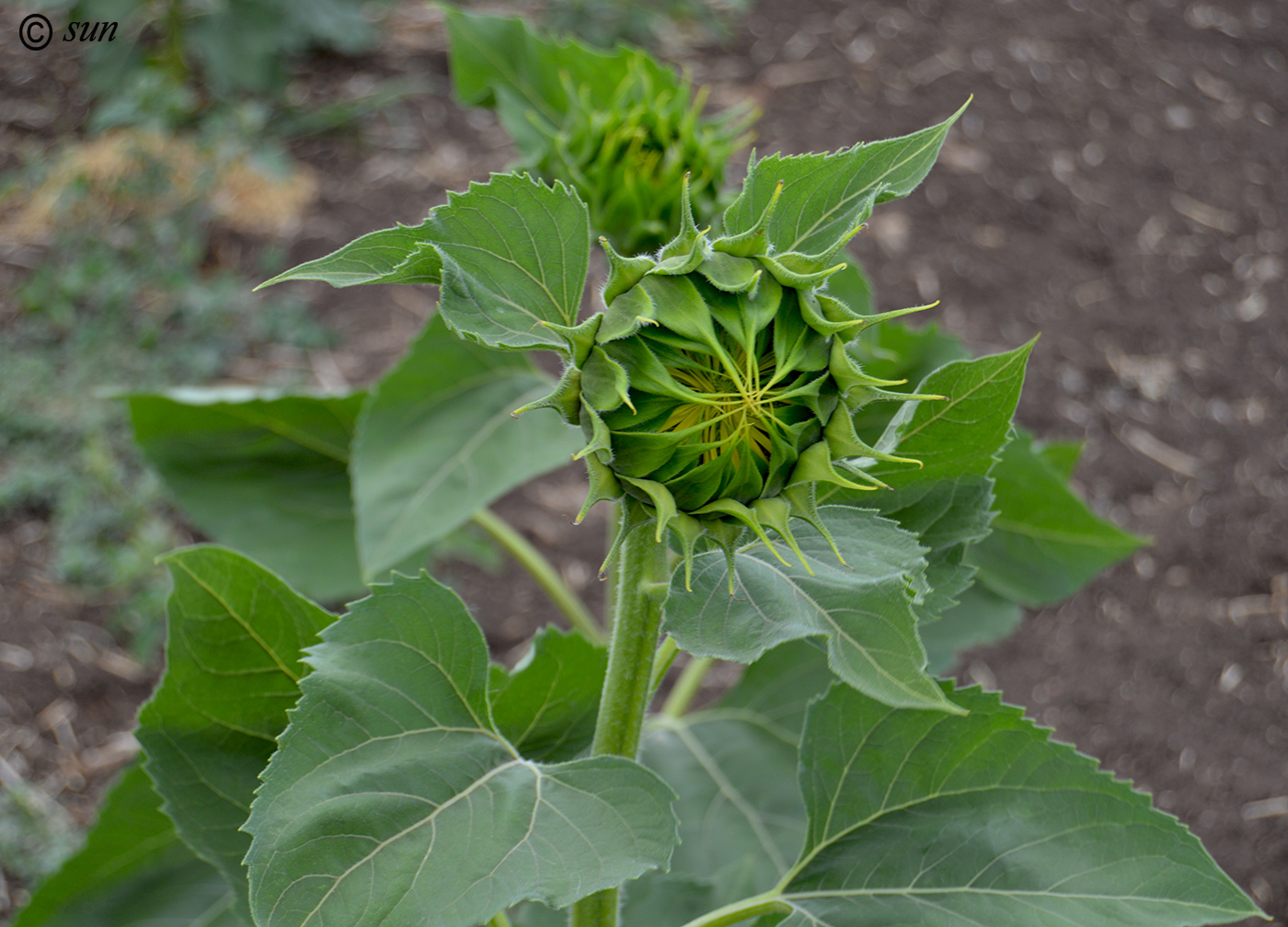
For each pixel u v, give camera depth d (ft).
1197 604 8.71
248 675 3.54
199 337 9.96
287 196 11.18
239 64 11.99
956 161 12.21
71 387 9.38
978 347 10.25
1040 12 14.84
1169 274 11.19
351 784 3.16
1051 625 8.64
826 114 12.53
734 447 3.03
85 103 12.28
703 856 4.57
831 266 3.18
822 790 3.45
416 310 10.50
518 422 4.58
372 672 3.23
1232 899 3.27
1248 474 9.55
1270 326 10.78
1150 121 13.10
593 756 3.21
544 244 3.13
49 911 4.18
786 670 4.82
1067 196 11.96
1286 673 8.25
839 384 3.08
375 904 3.08
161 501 8.70
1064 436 9.70
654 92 4.31
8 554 8.43
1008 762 3.40
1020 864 3.35
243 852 3.60
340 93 12.60
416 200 11.35
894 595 3.10
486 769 3.20
